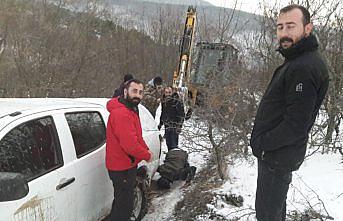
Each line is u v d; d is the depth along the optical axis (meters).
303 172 5.58
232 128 5.71
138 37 21.84
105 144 4.41
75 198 3.72
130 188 4.27
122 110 4.13
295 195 4.74
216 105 5.60
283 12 2.79
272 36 7.16
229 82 5.85
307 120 2.71
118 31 20.48
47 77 12.35
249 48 7.23
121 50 20.09
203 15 10.69
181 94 8.45
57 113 3.79
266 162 3.00
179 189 6.21
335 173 5.51
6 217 2.81
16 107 3.58
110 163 4.17
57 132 3.68
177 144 7.62
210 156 6.37
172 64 22.30
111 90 14.53
